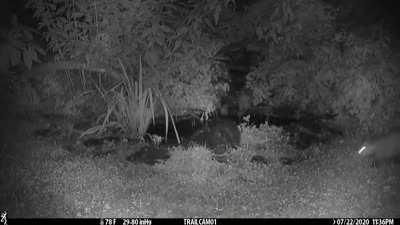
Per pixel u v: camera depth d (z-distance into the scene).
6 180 6.41
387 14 9.05
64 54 8.59
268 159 7.35
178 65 7.98
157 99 8.16
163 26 7.71
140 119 7.78
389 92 7.92
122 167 7.00
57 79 8.91
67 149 7.48
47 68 8.60
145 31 7.68
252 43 8.92
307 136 8.03
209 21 8.05
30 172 6.63
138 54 8.08
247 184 6.63
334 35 8.36
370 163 7.12
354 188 6.45
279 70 8.29
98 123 8.22
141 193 6.34
